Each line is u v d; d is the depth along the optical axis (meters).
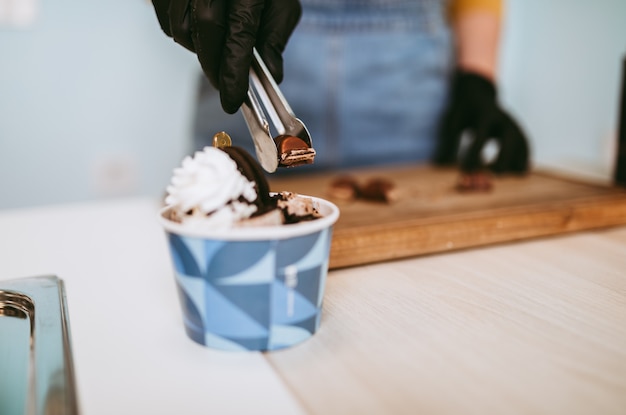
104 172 1.28
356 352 0.41
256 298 0.40
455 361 0.40
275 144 0.45
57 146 1.23
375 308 0.47
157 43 1.25
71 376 0.37
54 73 1.18
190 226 0.40
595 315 0.46
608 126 1.35
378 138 1.06
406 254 0.57
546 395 0.37
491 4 1.05
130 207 0.77
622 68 0.76
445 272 0.54
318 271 0.42
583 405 0.36
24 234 0.65
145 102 1.27
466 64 1.07
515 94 1.53
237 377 0.39
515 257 0.58
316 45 0.98
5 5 1.10
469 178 0.78
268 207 0.42
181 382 0.39
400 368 0.39
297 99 0.99
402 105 1.06
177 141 1.32
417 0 1.03
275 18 0.54
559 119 1.47
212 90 0.93
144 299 0.50
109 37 1.21
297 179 0.90
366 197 0.72
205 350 0.42
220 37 0.49
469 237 0.60
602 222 0.67
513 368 0.39
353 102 1.03
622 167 0.78
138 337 0.44
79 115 1.23
